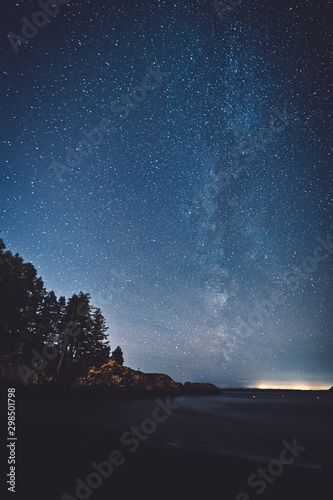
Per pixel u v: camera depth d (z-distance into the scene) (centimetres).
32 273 3644
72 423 1475
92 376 4403
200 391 6038
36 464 743
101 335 4797
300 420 2448
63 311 4322
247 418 2495
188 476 782
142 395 4359
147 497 632
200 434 1609
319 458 1167
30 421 1326
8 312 3072
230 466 898
